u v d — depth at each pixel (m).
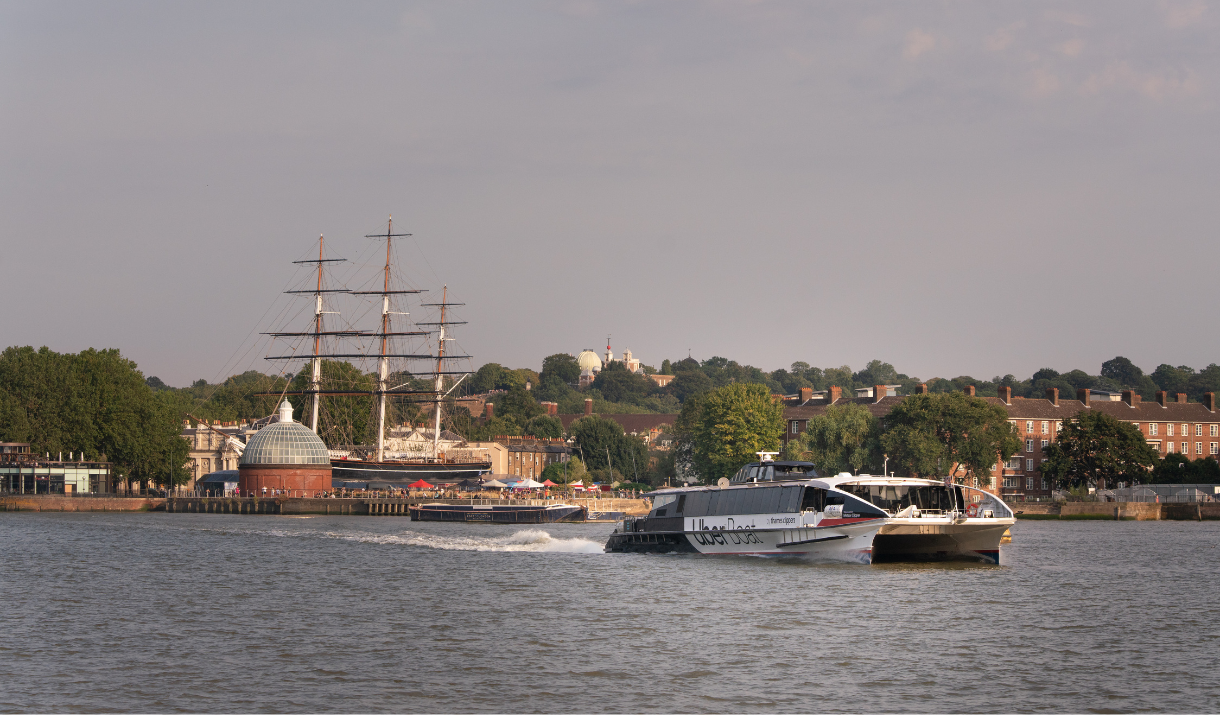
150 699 40.91
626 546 96.25
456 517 166.12
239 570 81.62
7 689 42.22
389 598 65.56
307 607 61.91
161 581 74.50
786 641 51.00
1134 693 41.84
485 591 68.50
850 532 77.88
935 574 76.00
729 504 86.12
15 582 73.94
